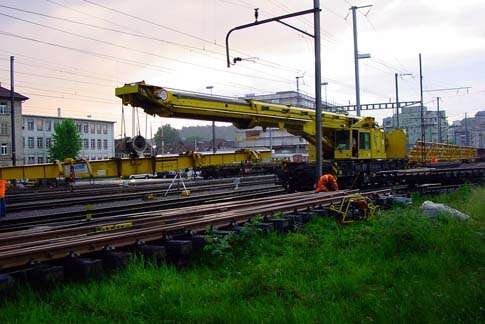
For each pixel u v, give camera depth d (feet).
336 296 21.93
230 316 19.06
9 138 279.28
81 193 86.07
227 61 56.95
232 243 30.12
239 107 60.95
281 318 18.61
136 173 69.31
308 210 42.86
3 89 278.67
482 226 38.83
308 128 73.36
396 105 191.01
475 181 85.81
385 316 18.62
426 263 26.86
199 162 81.25
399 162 95.35
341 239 34.81
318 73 62.49
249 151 110.22
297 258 28.99
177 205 63.26
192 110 54.75
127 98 50.42
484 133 417.08
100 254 25.58
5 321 18.98
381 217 39.32
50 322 18.97
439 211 41.11
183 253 27.71
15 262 22.31
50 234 29.96
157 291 22.24
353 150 80.28
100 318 19.42
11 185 125.29
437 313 18.81
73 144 296.30
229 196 76.38
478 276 24.26
